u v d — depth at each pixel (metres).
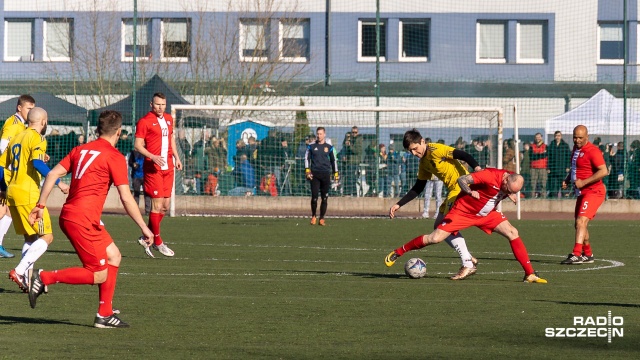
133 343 11.07
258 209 42.34
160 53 56.41
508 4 59.56
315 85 55.25
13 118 18.67
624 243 28.11
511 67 59.62
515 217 40.75
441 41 59.53
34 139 16.22
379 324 12.64
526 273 17.89
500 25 60.06
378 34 46.09
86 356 10.24
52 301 14.55
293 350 10.72
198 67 55.03
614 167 43.75
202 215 40.44
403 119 46.16
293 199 42.44
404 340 11.44
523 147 43.94
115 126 12.27
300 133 42.62
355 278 18.30
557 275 19.28
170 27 56.69
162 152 22.67
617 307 14.40
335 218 39.19
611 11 59.09
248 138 42.38
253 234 30.45
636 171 43.50
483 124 46.69
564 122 45.62
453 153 18.25
